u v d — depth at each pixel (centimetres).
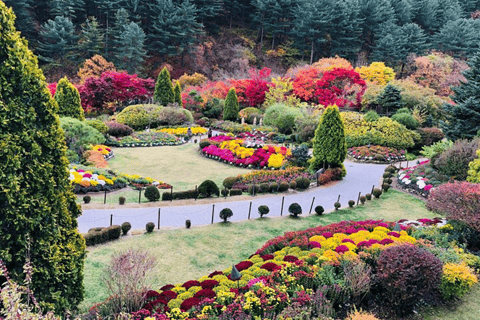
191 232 1167
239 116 3731
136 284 691
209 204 1460
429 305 771
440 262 739
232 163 2198
